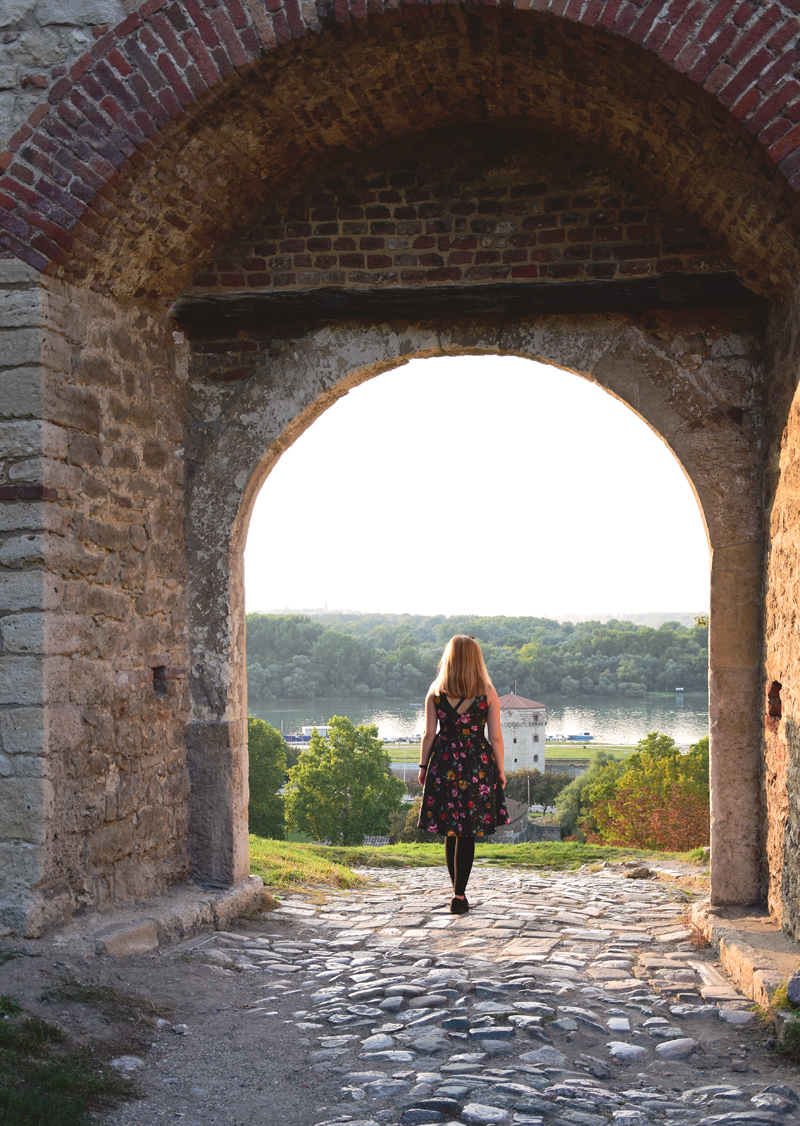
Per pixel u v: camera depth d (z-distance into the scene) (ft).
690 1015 11.82
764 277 15.12
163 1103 9.11
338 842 123.44
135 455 16.02
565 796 169.89
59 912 13.42
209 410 17.97
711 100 12.05
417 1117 8.57
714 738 16.24
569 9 12.36
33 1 13.94
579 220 16.74
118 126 13.53
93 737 14.42
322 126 15.64
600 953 15.03
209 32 13.37
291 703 431.43
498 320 17.13
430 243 17.16
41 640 13.16
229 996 12.68
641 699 440.86
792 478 13.89
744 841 16.10
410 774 220.43
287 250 17.44
